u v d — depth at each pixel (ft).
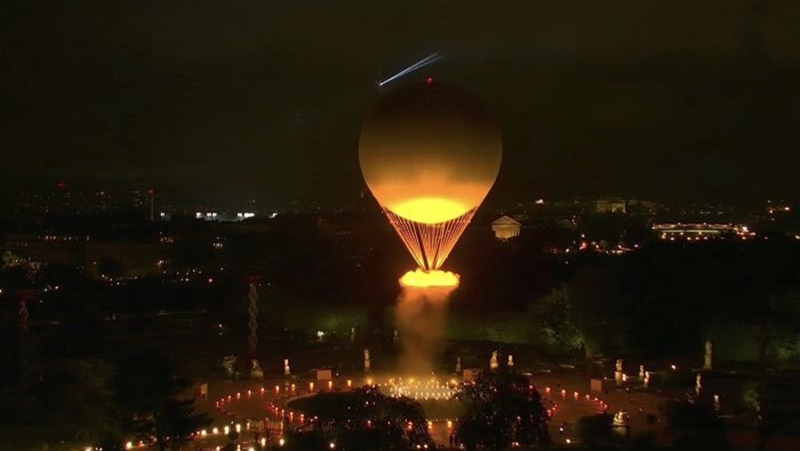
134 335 488.85
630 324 450.30
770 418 262.06
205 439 291.58
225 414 329.72
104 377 281.13
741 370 392.47
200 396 361.71
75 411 274.57
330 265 634.84
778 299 454.81
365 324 526.57
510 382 236.02
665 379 377.71
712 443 237.25
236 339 497.05
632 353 446.60
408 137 345.31
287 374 407.03
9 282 622.95
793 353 410.93
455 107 347.15
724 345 428.97
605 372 408.05
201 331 514.68
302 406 342.23
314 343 491.72
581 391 367.86
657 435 263.29
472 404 233.76
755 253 487.20
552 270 574.56
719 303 447.83
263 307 548.72
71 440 270.05
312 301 554.46
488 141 350.43
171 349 457.68
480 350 467.11
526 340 487.20
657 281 457.68
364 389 269.03
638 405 339.57
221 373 406.41
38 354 368.89
